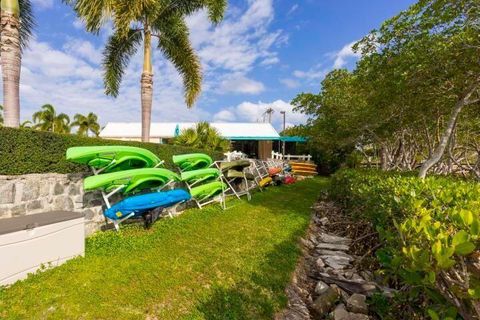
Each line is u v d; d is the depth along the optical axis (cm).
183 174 732
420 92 657
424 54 550
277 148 2903
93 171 543
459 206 257
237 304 338
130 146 612
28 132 445
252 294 365
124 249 447
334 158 2350
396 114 868
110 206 545
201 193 780
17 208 424
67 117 3759
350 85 1088
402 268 225
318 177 2266
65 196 498
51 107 3538
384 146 1298
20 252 326
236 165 940
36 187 451
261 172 1405
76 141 529
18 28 620
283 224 693
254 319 318
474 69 554
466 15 529
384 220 397
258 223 682
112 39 1047
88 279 344
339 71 1254
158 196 573
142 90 1026
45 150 472
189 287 360
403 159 1240
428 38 557
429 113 794
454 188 373
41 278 333
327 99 1195
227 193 1066
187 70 1106
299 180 1872
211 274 399
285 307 359
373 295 389
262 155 2564
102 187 530
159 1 955
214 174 830
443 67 566
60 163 496
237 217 723
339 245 617
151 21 984
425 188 389
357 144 1633
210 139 1296
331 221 823
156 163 646
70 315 280
